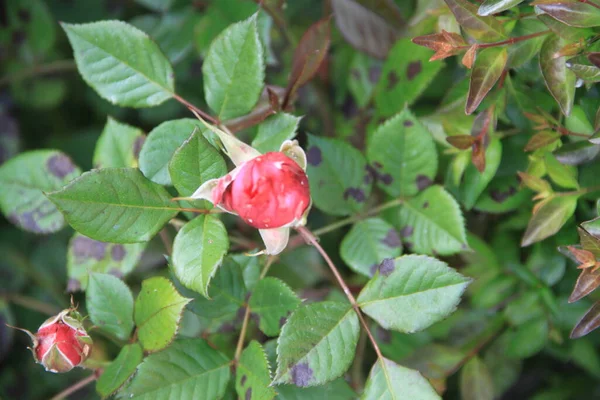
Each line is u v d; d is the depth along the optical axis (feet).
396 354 1.59
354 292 1.62
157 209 1.34
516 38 1.34
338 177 1.49
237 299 1.42
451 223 1.46
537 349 1.53
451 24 1.47
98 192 1.32
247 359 1.37
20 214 1.49
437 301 1.33
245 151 1.30
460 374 1.68
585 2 1.28
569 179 1.41
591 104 1.38
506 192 1.49
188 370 1.36
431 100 1.67
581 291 1.31
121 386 1.36
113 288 1.41
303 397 1.39
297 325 1.33
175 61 1.72
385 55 1.65
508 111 1.44
